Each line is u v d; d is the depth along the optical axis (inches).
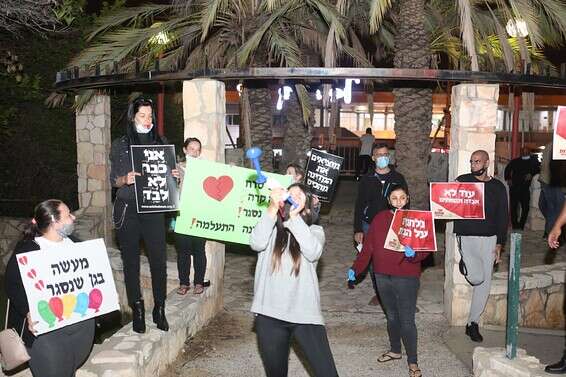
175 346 250.1
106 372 199.8
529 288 330.0
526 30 375.6
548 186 420.2
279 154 937.5
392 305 245.0
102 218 489.7
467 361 254.5
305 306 170.9
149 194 218.7
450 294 298.7
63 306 169.2
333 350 267.0
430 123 395.5
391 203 233.9
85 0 524.7
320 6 375.9
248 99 465.7
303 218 177.6
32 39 501.7
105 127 490.9
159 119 488.1
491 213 267.4
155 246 228.4
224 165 263.1
